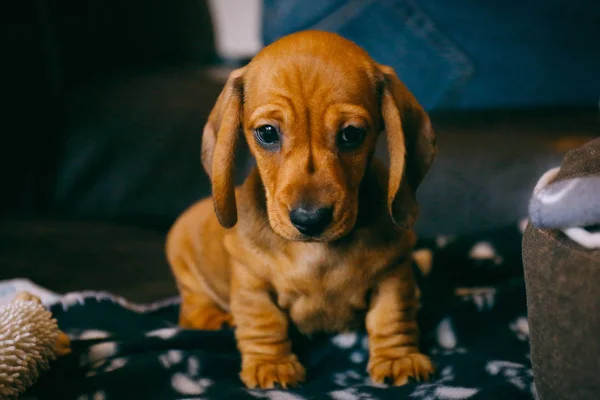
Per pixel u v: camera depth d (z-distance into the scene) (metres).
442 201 0.70
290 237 0.46
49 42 0.78
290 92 0.46
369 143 0.48
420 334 0.54
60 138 0.77
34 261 0.66
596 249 0.36
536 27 0.76
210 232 0.57
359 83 0.47
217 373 0.51
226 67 0.88
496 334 0.53
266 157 0.47
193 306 0.60
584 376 0.37
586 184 0.36
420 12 0.77
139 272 0.66
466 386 0.47
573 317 0.37
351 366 0.52
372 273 0.49
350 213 0.46
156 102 0.78
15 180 0.76
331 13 0.78
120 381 0.48
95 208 0.76
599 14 0.75
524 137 0.70
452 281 0.65
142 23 0.86
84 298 0.58
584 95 0.76
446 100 0.77
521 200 0.68
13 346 0.46
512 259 0.64
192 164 0.75
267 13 0.79
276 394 0.48
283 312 0.51
